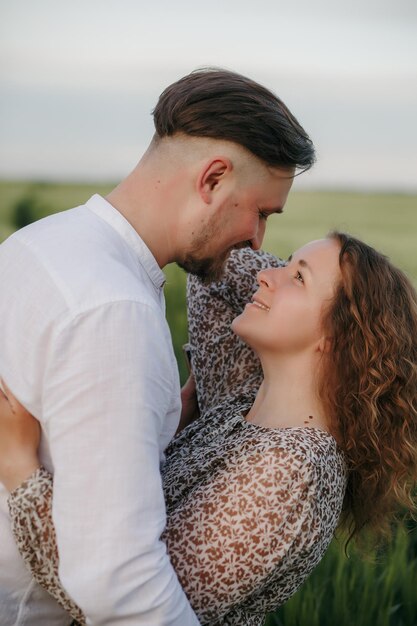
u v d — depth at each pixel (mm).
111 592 1531
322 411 2084
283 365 2102
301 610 3064
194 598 1771
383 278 2072
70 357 1555
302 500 1828
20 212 16219
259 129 1788
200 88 1800
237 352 2367
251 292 2404
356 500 2160
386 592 3137
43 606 1801
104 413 1546
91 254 1663
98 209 1805
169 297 6254
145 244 1808
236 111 1781
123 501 1543
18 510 1662
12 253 1723
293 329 2062
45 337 1583
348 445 2062
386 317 2043
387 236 14445
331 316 2047
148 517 1577
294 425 2066
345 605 3080
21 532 1666
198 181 1799
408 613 3236
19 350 1627
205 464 1921
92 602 1533
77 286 1591
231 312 2430
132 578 1547
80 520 1535
